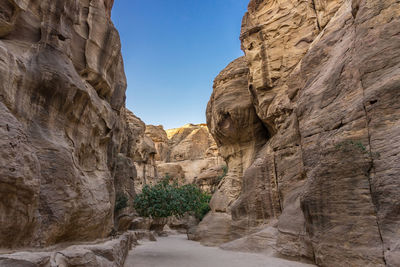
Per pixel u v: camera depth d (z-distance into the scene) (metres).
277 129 18.56
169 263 12.08
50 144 8.19
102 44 12.98
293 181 14.95
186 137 71.62
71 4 10.69
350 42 11.83
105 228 12.16
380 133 8.75
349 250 8.69
